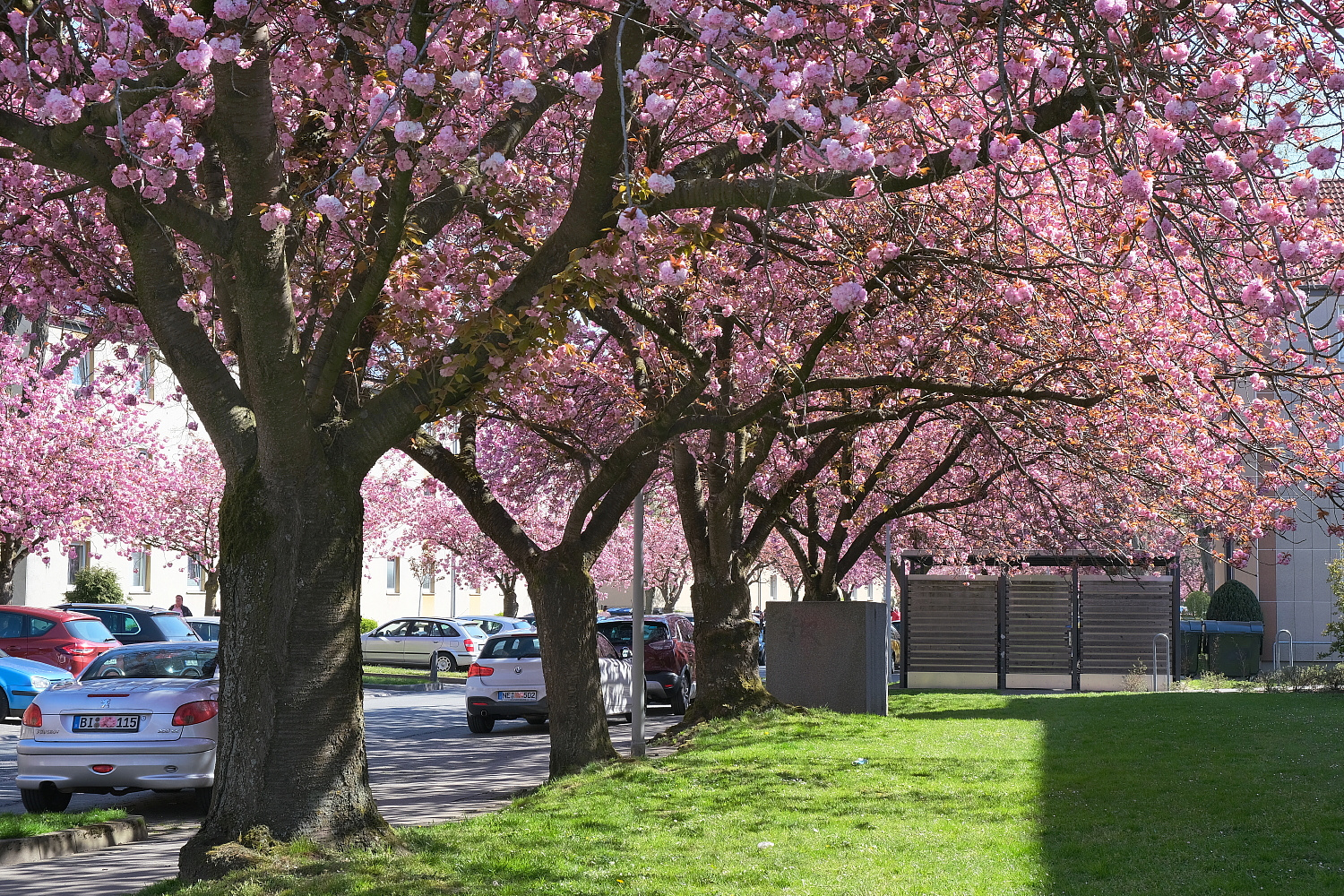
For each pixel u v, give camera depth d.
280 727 7.96
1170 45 6.37
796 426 13.23
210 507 38.25
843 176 7.25
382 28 8.25
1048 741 13.95
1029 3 7.31
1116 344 11.19
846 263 10.41
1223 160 5.30
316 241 9.62
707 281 12.60
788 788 10.92
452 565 48.00
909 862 7.79
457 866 7.82
